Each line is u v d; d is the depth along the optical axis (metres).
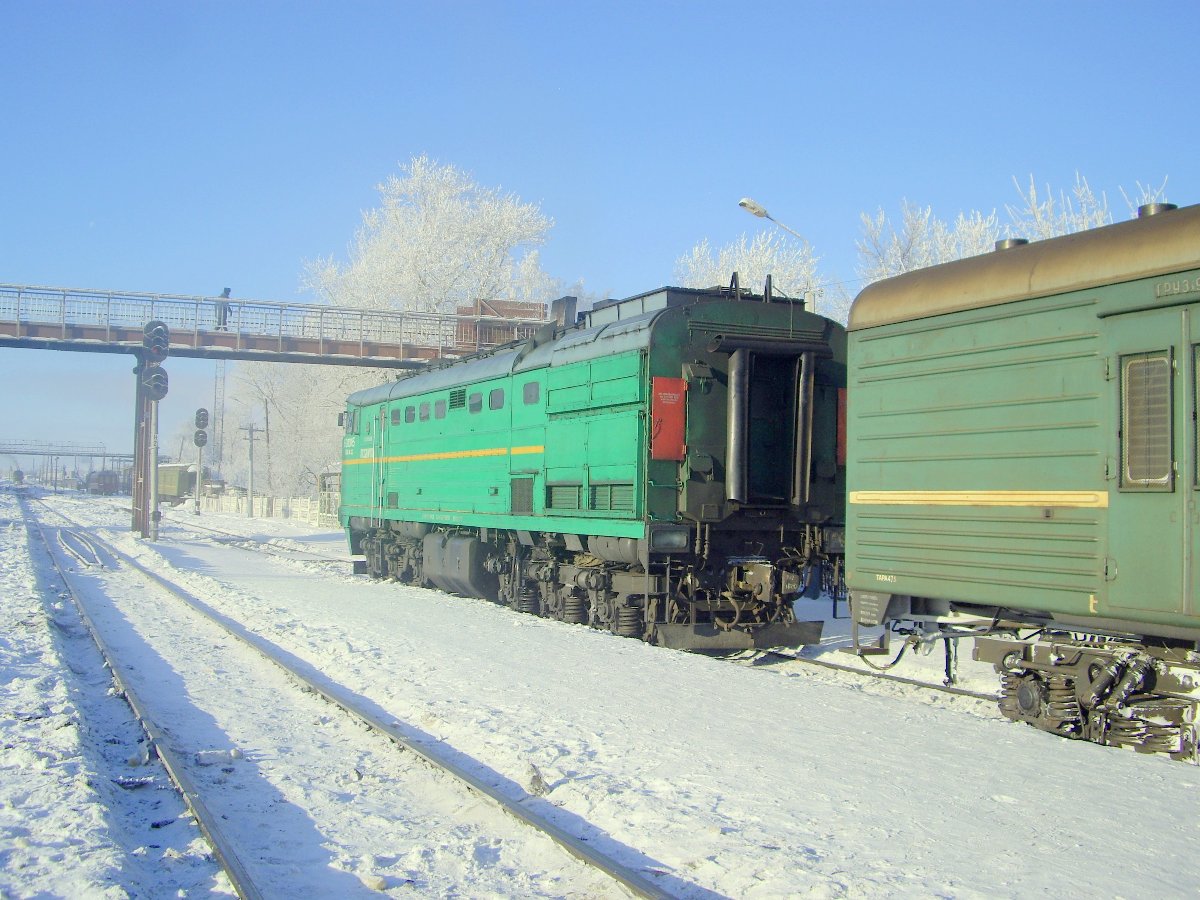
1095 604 7.87
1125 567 7.66
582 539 15.18
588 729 8.84
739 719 9.30
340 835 6.41
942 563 9.15
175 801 7.00
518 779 7.50
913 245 33.69
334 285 50.91
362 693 10.86
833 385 13.98
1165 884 5.40
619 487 13.85
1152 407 7.54
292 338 34.41
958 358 9.06
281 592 21.52
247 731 9.16
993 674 12.13
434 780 7.47
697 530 13.38
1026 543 8.40
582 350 14.96
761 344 13.27
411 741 8.29
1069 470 8.09
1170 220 7.59
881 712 9.64
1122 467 7.71
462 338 35.00
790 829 6.28
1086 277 7.99
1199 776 7.37
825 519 13.84
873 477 9.92
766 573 13.45
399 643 13.92
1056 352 8.22
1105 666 8.34
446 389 20.48
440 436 20.75
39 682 10.59
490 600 19.78
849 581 10.19
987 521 8.73
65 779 6.98
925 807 6.70
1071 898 5.21
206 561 31.12
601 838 6.29
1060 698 8.87
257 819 6.75
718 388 13.47
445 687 10.80
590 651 13.12
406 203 50.66
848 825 6.35
